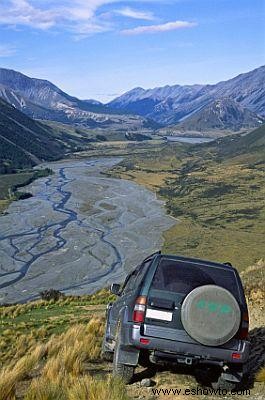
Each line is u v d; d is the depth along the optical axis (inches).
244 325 287.6
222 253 4350.4
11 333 750.5
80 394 255.0
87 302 1189.7
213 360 284.4
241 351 283.1
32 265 3467.0
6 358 550.9
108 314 403.2
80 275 3248.0
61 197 6830.7
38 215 5398.6
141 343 284.7
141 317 287.7
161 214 6200.8
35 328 794.8
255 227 5812.0
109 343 379.6
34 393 267.9
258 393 295.9
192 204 7401.6
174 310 286.8
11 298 2758.4
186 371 338.3
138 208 6417.3
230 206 7273.6
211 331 275.9
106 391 256.8
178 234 4970.5
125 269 3415.4
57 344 463.8
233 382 296.0
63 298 1302.9
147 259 345.1
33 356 414.3
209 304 277.1
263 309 574.9
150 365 343.0
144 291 293.7
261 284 726.5
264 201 7662.4
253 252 4362.7
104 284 3031.5
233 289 295.7
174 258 310.5
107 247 4062.5
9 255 3727.9
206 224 5821.9
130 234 4687.5
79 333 519.8
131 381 312.0
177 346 282.5
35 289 2942.9
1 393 288.2
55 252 3831.2
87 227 4825.3
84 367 374.6
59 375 314.2
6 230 4611.2
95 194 7303.2
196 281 295.1
